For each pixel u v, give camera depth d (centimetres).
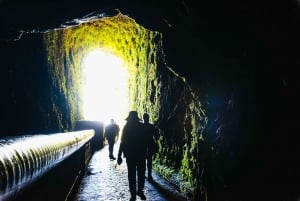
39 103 1309
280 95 446
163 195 898
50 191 516
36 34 1295
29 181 248
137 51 2161
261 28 475
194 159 906
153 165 1438
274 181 441
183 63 835
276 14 430
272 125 461
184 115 1119
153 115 1623
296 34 405
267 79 482
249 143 517
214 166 670
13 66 1093
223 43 616
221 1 542
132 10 866
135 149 798
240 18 520
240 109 561
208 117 786
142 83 2061
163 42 890
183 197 858
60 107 1728
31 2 759
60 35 1828
